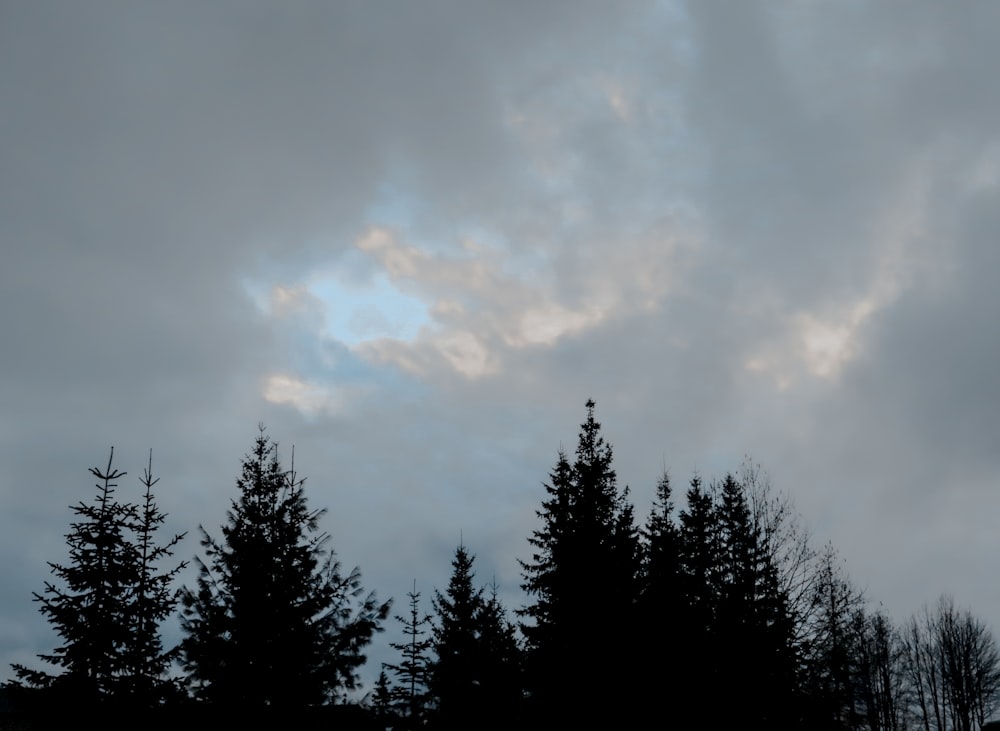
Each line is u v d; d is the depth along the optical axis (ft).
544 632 95.86
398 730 117.39
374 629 80.89
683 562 112.57
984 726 182.80
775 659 98.78
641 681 93.97
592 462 105.09
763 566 104.53
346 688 80.12
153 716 78.02
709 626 105.09
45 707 76.89
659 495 124.36
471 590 131.44
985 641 199.62
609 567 97.35
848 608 115.03
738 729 96.73
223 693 75.61
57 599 80.69
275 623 78.18
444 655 126.41
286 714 77.15
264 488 83.56
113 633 79.92
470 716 119.55
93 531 83.20
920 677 200.95
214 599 77.92
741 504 110.01
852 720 114.32
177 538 86.53
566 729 91.09
